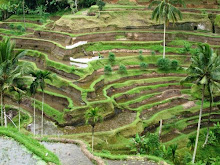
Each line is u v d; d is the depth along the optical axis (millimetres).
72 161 26188
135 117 42156
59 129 38844
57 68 50188
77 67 49281
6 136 25219
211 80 33094
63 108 42719
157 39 61438
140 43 59000
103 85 48125
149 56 55719
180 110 45188
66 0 89312
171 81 51688
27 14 91875
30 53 57969
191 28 65375
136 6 71688
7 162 21734
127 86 48875
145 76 52469
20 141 24391
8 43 32406
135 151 35750
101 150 35531
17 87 34281
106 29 63250
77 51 55531
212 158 35938
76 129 38969
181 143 39625
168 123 43062
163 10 52656
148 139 34281
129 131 39000
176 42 60312
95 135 37000
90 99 43031
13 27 79938
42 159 22312
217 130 41969
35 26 81125
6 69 31547
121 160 28609
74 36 57750
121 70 51406
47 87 48438
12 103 46688
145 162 28297
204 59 32656
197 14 66062
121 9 68438
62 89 46375
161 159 28812
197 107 46219
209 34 62125
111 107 41844
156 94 47781
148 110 44719
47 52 58594
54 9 93812
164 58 53688
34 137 30688
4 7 89938
